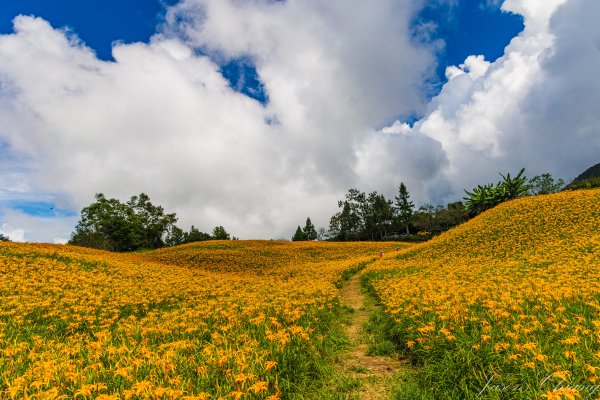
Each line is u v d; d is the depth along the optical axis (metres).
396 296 11.65
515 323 6.80
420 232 116.06
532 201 36.94
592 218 25.69
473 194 54.22
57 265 19.03
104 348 6.31
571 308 7.67
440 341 6.47
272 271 30.19
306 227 150.62
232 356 5.79
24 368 5.56
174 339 7.54
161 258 38.41
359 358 7.78
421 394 5.36
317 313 10.67
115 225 82.38
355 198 130.00
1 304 10.48
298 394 5.41
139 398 4.33
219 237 120.56
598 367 4.30
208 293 15.38
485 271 16.58
